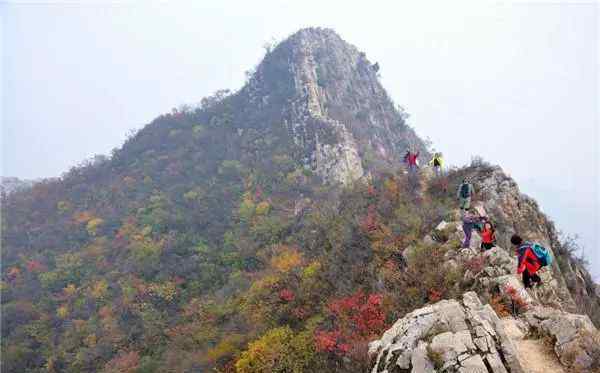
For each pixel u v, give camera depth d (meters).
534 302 10.12
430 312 7.85
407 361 7.06
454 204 17.58
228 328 26.53
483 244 12.66
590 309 13.93
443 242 14.34
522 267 10.20
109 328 40.00
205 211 56.38
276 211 54.16
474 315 7.52
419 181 21.31
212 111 84.31
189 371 22.44
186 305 39.28
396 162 69.56
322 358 13.20
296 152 64.69
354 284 15.96
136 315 40.41
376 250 16.53
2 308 48.56
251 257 43.81
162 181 68.56
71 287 50.88
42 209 74.12
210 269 44.25
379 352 7.85
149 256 48.81
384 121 81.62
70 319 45.06
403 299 12.48
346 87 81.75
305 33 88.88
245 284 35.38
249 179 61.91
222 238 50.16
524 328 8.88
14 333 44.72
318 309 16.97
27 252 62.00
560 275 14.62
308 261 23.27
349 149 61.75
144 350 35.22
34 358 40.56
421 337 7.31
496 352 6.84
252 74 90.56
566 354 7.41
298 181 59.31
